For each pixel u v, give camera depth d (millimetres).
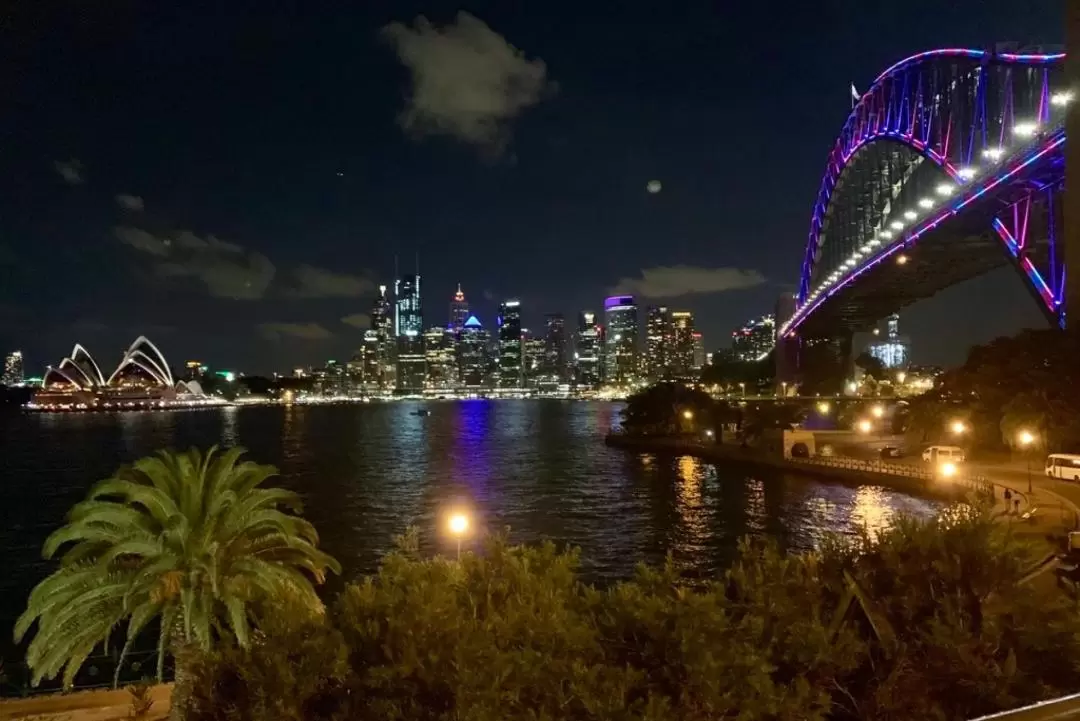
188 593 17234
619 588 10750
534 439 165875
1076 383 72625
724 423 131375
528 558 12320
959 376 90250
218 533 18375
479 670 9102
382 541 58938
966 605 10195
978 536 10531
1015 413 75062
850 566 11352
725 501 74938
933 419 89625
